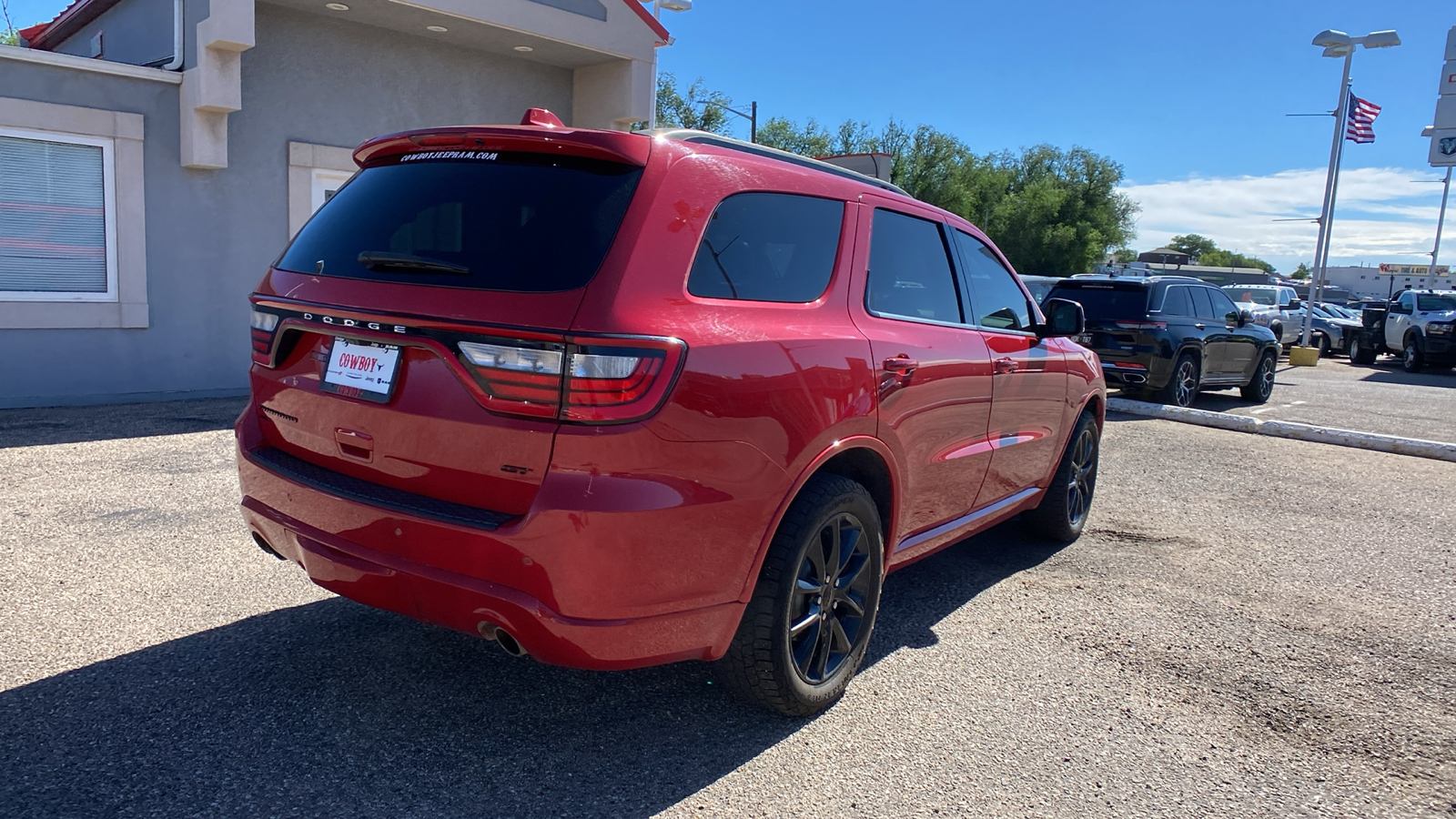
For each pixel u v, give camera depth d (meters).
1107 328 11.48
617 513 2.30
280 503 2.85
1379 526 5.95
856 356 3.01
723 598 2.61
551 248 2.44
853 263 3.23
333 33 9.50
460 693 3.09
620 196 2.52
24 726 2.75
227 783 2.52
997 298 4.32
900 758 2.85
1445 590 4.72
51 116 7.84
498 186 2.63
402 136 2.89
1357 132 21.95
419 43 10.19
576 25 10.41
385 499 2.55
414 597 2.54
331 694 3.04
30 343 7.98
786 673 2.87
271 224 9.27
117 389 8.50
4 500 5.00
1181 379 11.55
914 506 3.50
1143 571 4.85
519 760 2.72
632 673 3.32
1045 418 4.58
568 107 11.76
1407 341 21.69
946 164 57.62
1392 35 19.16
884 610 4.13
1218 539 5.51
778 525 2.75
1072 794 2.70
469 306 2.42
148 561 4.18
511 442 2.36
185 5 8.45
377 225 2.79
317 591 3.92
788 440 2.68
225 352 9.12
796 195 3.08
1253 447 8.80
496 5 9.65
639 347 2.32
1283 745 3.06
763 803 2.57
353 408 2.68
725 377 2.50
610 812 2.49
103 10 10.79
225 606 3.71
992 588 4.48
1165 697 3.37
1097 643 3.84
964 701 3.26
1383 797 2.77
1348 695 3.45
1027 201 60.72
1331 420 11.34
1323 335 27.30
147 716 2.84
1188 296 12.12
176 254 8.70
